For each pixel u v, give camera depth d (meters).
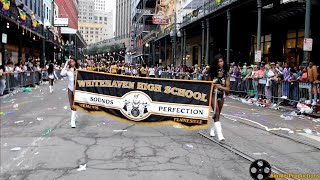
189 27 29.41
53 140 6.78
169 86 7.62
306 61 12.80
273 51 24.09
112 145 6.49
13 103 12.73
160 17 39.88
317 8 18.22
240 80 16.83
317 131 8.25
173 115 7.59
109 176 4.80
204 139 7.15
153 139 7.04
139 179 4.70
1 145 6.35
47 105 12.27
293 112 11.20
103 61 39.03
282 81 12.89
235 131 8.05
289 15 20.61
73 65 8.30
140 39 65.06
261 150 6.33
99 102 8.06
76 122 8.77
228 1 19.88
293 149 6.46
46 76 28.78
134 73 31.23
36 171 4.97
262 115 10.79
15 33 27.19
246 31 28.06
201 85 7.35
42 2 39.47
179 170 5.12
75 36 66.19
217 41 31.78
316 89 10.98
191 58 38.91
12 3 18.72
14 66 19.97
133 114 7.84
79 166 5.21
